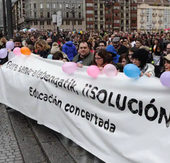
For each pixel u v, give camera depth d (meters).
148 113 2.70
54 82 4.12
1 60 6.16
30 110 4.73
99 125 3.20
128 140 2.82
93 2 98.62
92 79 3.45
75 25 97.12
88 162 3.34
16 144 4.20
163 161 2.48
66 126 3.80
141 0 104.56
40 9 92.94
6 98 5.42
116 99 3.02
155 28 105.94
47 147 3.85
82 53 4.73
